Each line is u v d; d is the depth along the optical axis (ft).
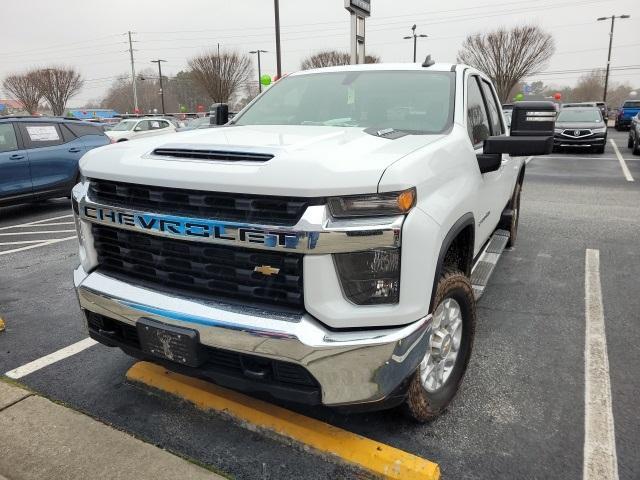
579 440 8.96
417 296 7.42
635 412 9.73
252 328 7.22
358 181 6.95
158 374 10.79
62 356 12.20
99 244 9.08
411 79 12.31
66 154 31.17
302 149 7.78
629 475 8.14
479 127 12.47
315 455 8.63
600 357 11.81
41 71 182.60
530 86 156.04
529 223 25.32
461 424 9.44
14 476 8.14
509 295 15.65
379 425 9.36
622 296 15.51
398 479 8.03
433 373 9.29
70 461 8.45
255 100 13.64
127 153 8.67
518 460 8.50
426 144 8.74
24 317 14.61
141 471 8.23
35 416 9.59
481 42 151.23
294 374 7.41
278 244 7.02
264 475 8.24
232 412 9.50
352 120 11.51
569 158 54.08
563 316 14.08
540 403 10.05
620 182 38.01
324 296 7.07
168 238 7.91
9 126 29.25
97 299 8.66
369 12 38.88
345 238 6.91
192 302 7.80
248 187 7.08
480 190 10.84
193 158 8.02
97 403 10.24
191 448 8.88
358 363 7.13
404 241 7.11
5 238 24.52
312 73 13.80
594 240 22.00
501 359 11.75
